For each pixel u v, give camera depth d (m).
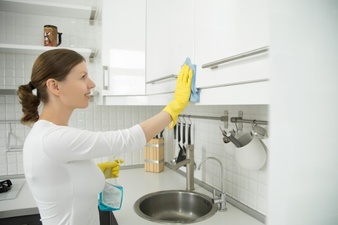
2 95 1.88
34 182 0.90
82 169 0.94
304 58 0.29
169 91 1.06
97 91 1.88
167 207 1.55
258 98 0.60
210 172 1.60
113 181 1.44
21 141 1.93
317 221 0.29
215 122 1.54
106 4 1.54
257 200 1.21
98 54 1.81
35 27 1.95
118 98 1.53
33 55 1.93
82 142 0.87
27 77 1.92
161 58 1.14
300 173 0.29
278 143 0.30
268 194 0.32
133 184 1.75
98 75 1.81
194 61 0.87
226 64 0.70
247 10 0.62
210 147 1.60
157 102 1.21
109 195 1.20
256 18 0.59
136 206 1.35
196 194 1.49
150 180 1.84
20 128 1.92
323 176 0.28
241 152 1.12
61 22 2.01
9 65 1.89
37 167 0.87
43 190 0.90
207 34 0.78
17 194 1.59
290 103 0.30
